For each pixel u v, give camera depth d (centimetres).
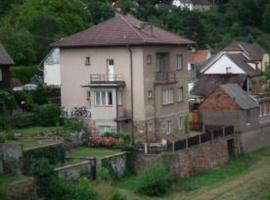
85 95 7119
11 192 4528
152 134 6950
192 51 13762
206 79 9700
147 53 6869
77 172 5219
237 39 15825
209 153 6575
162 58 7188
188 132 7531
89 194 4819
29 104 7244
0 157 4903
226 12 18075
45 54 10700
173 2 19950
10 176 4822
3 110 6819
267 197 5484
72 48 7125
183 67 7550
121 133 6300
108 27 7125
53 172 4875
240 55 10806
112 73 6944
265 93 9275
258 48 12181
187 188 5647
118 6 17225
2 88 7238
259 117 7994
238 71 9750
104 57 6969
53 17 11475
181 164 5997
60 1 11856
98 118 6869
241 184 5888
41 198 4759
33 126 6788
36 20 11169
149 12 17112
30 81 9594
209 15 17638
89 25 12319
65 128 6475
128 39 6825
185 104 7575
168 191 5500
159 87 7044
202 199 5316
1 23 12375
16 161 4906
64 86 7238
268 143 8225
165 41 7069
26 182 4669
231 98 7512
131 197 5175
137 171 5866
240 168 6644
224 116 7569
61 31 11312
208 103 7669
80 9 12156
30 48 10156
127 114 6875
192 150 6216
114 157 5656
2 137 5434
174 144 5991
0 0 14425
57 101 7806
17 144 4938
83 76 7106
